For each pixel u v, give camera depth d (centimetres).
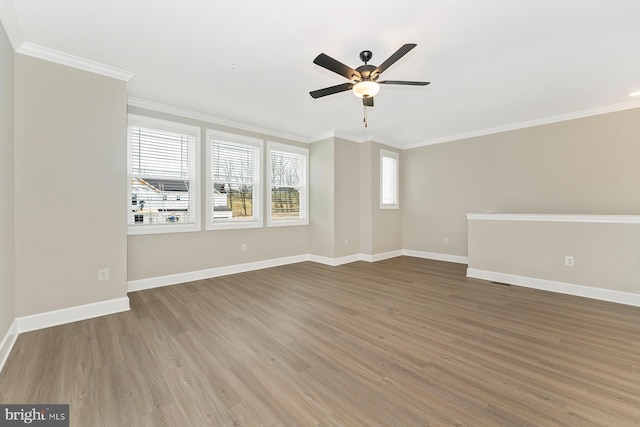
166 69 289
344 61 274
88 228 277
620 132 386
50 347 219
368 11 204
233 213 468
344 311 298
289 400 161
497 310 300
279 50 256
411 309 304
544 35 234
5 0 190
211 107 397
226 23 218
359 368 193
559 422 144
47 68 255
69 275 267
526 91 345
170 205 400
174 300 331
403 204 637
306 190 565
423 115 434
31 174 247
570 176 426
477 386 173
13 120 236
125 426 142
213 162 443
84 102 274
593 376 183
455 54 262
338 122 468
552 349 218
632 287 318
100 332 246
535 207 459
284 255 534
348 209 557
